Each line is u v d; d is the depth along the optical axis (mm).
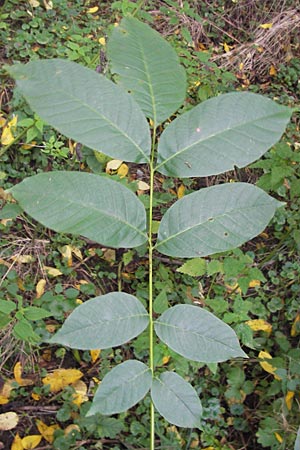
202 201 1074
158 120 1032
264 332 2799
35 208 970
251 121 1021
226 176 3379
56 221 984
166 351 2346
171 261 2871
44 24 3641
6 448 2244
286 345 2660
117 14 3832
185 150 1035
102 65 3061
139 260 2867
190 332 1089
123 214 1037
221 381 2605
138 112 1001
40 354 2488
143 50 1016
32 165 2990
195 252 1075
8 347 2426
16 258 2666
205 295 2852
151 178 1055
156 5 4059
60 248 2752
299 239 2764
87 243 2865
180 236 1078
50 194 976
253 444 2482
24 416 2336
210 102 1028
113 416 2379
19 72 922
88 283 2742
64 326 1018
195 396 1104
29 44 3428
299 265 3031
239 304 2502
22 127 2906
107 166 2969
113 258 2859
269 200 1068
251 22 4430
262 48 4242
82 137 969
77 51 3289
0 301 2006
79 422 2293
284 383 2400
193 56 3715
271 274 3016
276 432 2357
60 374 2436
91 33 3723
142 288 2764
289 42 4332
